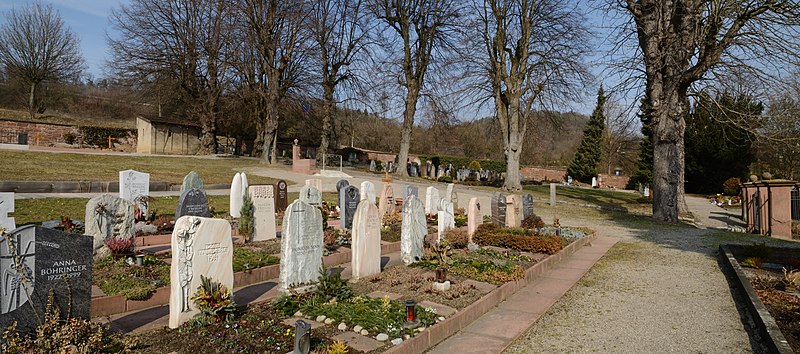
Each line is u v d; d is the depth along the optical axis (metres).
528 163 68.69
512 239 13.02
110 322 6.27
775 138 21.23
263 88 40.16
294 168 33.78
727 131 41.44
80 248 5.58
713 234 18.09
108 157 31.66
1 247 4.91
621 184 59.75
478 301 7.79
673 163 21.59
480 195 29.30
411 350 5.86
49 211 14.43
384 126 69.50
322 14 38.19
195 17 40.41
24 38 44.56
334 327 6.30
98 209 9.02
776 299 8.03
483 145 65.31
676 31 21.05
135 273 7.89
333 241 11.98
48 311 5.18
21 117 47.41
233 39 34.91
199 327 6.00
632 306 8.55
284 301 7.00
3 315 4.89
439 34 37.22
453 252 11.86
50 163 25.47
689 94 22.31
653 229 19.31
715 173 45.00
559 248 12.71
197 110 43.84
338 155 48.00
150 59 39.28
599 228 19.53
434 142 67.81
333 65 40.59
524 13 30.97
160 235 11.88
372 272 9.44
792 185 17.55
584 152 61.22
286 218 7.84
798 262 10.76
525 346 6.62
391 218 16.75
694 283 10.20
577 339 6.90
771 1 17.98
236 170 32.06
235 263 9.18
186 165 31.84
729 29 19.16
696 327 7.36
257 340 5.64
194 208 12.41
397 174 38.25
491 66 32.72
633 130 38.19
